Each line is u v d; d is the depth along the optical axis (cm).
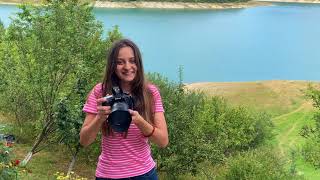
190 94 2550
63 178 1086
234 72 7900
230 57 9238
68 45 1376
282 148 3369
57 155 1844
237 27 13488
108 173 379
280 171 1988
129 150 378
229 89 5500
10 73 1473
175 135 1892
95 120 363
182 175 2061
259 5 19525
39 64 1382
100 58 1451
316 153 2202
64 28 1384
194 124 1970
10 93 1634
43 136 1445
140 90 388
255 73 7919
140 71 389
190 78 7250
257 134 3019
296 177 2081
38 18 1391
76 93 1335
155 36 10800
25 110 1831
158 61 8375
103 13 13575
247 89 5469
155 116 392
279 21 15400
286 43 11269
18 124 1881
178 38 10888
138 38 10356
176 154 1916
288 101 5025
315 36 12550
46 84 1380
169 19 13700
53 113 1304
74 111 1241
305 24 14862
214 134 2294
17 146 1781
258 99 5125
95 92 393
